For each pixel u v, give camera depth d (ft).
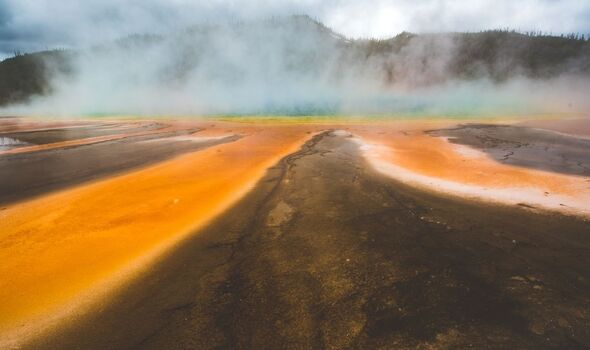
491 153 36.91
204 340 10.29
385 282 13.30
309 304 11.97
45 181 27.81
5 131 66.69
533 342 10.16
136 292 12.62
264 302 12.10
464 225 18.61
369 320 11.11
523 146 41.11
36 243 15.90
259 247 16.24
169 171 29.76
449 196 23.30
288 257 15.29
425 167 31.04
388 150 39.09
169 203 21.34
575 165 31.19
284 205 21.86
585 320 11.10
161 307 11.80
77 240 16.26
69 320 11.07
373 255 15.44
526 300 12.16
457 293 12.59
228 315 11.42
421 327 10.79
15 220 18.58
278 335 10.47
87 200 21.68
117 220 18.60
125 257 14.92
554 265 14.56
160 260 14.88
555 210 20.36
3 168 33.04
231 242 16.72
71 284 12.84
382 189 25.03
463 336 10.40
